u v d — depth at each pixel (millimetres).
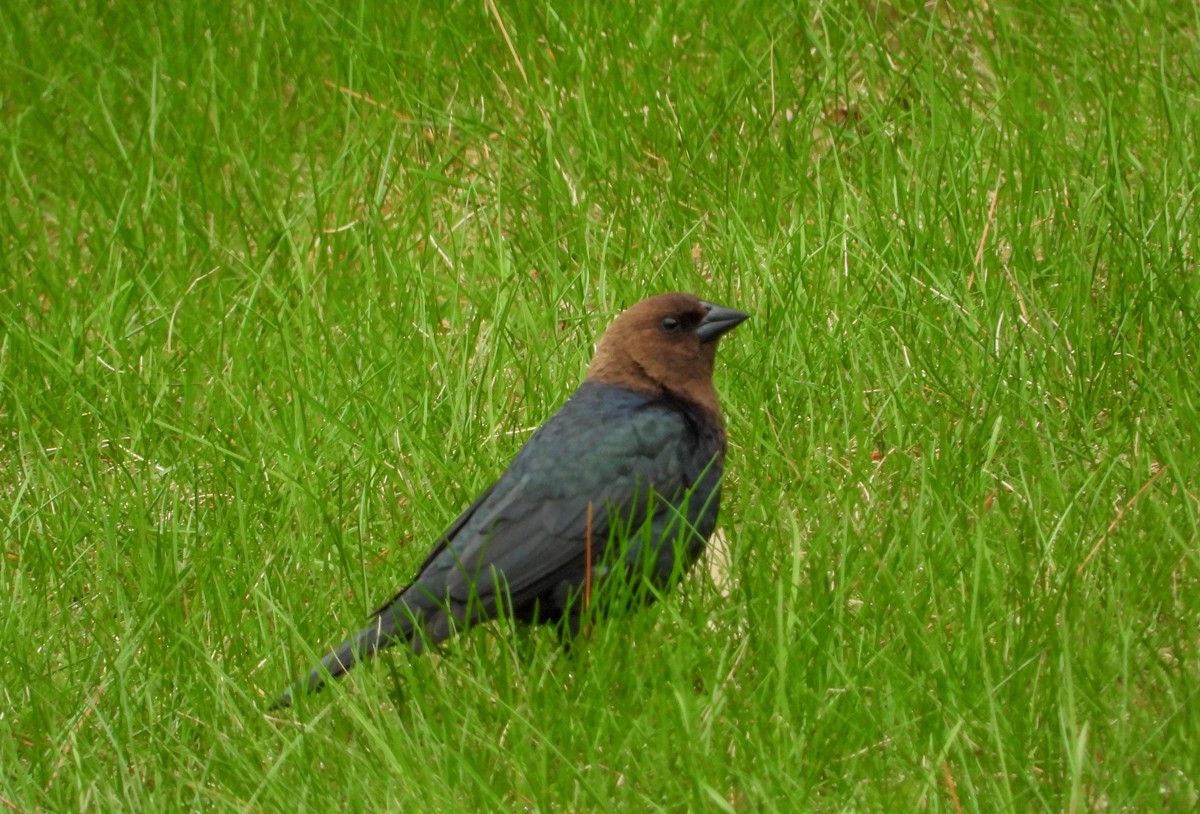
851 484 10445
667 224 13883
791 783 7855
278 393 12203
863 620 9023
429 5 16828
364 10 16578
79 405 12180
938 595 9078
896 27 15570
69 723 8852
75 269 14328
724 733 8406
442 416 11688
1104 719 8172
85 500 11289
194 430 11773
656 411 10000
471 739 8500
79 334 12969
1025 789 7770
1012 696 8383
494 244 13766
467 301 13516
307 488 10570
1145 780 7664
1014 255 12375
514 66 15906
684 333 10297
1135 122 13719
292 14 17109
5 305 13719
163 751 8750
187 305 13367
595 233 13758
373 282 13195
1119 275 11891
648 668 8820
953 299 11859
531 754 8258
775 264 12680
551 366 12219
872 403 11492
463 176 15227
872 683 8641
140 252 14031
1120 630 8602
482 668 8922
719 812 7816
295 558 10266
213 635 9797
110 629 9891
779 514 10305
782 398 11484
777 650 8586
